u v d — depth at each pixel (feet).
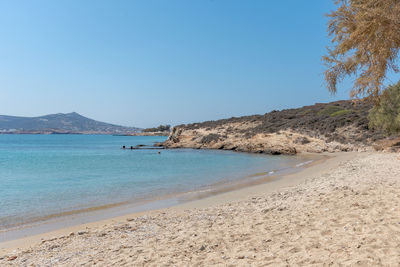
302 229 21.67
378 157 81.35
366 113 170.60
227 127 247.50
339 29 21.97
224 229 24.90
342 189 36.14
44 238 27.66
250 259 17.21
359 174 50.06
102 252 21.93
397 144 110.63
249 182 60.08
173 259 18.80
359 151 123.54
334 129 163.84
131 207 41.19
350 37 20.65
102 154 169.68
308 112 237.66
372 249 15.66
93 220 34.40
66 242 25.53
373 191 31.71
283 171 76.43
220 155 146.82
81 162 121.08
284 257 16.70
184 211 35.83
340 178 48.26
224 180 65.67
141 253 20.77
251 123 244.22
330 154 123.24
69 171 89.71
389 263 13.79
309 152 137.49
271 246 18.99
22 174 83.15
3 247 25.41
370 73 21.25
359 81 21.57
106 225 31.19
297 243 18.71
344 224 21.12
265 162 106.63
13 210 40.24
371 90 21.12
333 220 22.62
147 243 23.12
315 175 60.34
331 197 31.99
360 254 15.25
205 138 211.82
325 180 48.78
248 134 202.69
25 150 215.31
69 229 30.71
